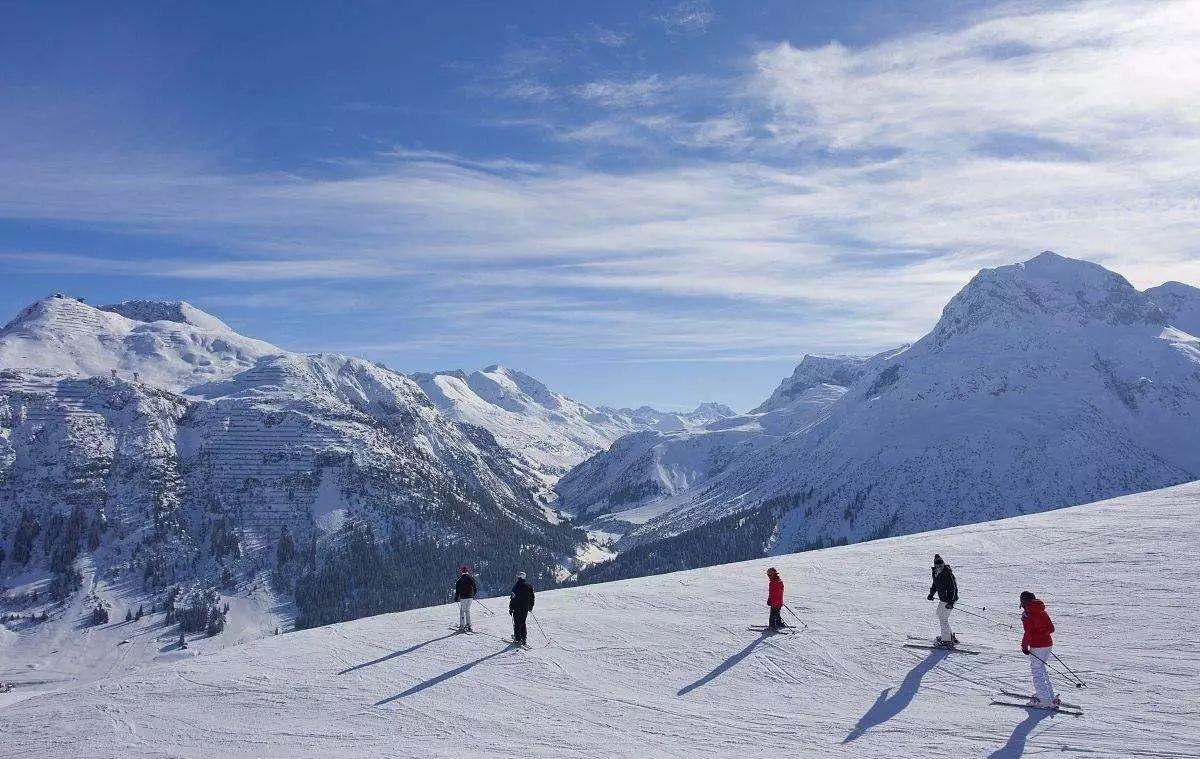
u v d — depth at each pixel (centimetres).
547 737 1666
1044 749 1502
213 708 1911
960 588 2861
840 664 2109
